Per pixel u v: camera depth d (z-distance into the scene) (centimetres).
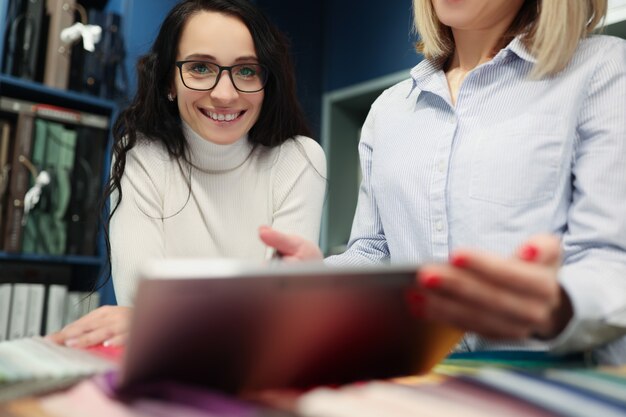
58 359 46
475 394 33
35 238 194
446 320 41
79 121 205
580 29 82
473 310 39
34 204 191
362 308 40
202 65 117
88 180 205
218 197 127
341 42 263
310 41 268
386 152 98
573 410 30
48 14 206
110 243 119
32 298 192
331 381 45
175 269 32
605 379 37
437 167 88
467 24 90
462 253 37
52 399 36
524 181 81
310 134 138
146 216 117
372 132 108
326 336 41
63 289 199
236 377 40
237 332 37
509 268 37
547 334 44
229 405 32
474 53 97
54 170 199
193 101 118
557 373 39
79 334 63
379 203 98
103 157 210
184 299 33
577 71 82
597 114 79
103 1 240
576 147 81
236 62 118
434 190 88
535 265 38
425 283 38
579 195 78
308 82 265
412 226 91
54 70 203
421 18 101
